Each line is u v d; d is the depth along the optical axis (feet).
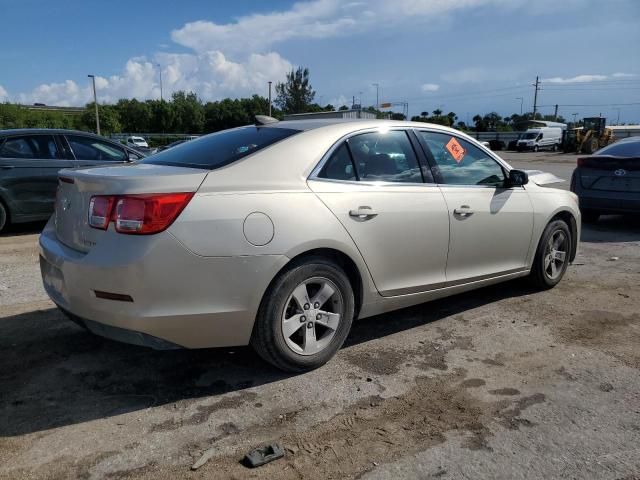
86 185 10.44
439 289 13.87
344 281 11.69
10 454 8.79
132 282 9.59
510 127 245.04
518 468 8.51
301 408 10.25
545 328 14.35
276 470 8.45
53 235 11.87
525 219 15.87
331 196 11.51
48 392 10.80
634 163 27.68
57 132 27.84
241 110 280.31
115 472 8.39
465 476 8.32
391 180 12.82
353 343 13.28
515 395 10.79
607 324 14.67
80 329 13.99
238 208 10.28
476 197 14.43
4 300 16.31
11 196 26.20
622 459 8.75
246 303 10.35
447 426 9.68
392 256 12.54
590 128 137.90
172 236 9.70
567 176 62.85
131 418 9.88
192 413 10.06
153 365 11.98
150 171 10.79
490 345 13.23
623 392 10.94
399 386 11.13
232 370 11.76
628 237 27.32
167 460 8.68
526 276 17.19
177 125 279.28
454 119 250.57
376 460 8.71
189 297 9.91
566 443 9.18
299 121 13.42
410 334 13.87
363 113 73.82
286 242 10.59
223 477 8.27
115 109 275.59
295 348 11.27
